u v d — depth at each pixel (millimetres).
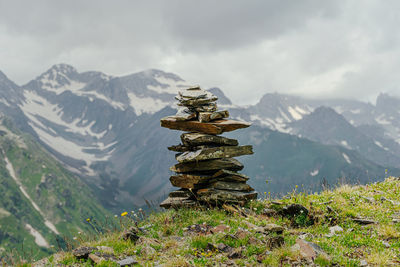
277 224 12078
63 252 10148
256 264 8648
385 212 12734
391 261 8570
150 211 13773
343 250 9438
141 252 9711
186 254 9414
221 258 9008
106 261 8742
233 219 12266
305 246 9375
